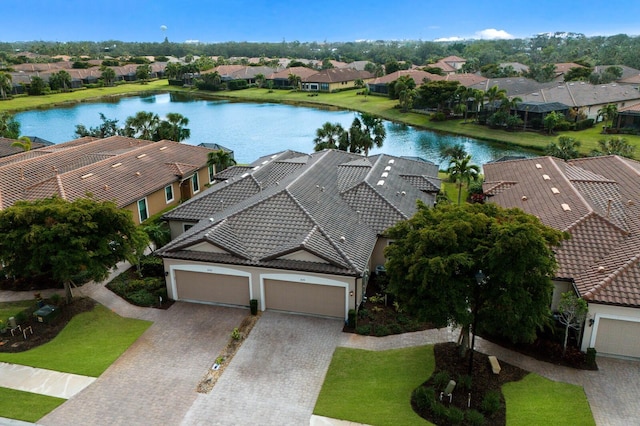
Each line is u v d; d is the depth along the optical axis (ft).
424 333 77.87
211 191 117.19
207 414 60.59
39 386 65.00
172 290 88.69
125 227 82.48
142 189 128.47
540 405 60.49
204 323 81.76
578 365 69.46
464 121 291.17
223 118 329.93
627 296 68.69
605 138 236.63
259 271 82.84
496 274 58.75
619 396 63.31
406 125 299.79
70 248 75.56
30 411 60.13
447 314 61.87
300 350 73.97
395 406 60.70
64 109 372.99
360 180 118.62
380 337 77.36
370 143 189.47
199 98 442.91
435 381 63.87
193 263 85.51
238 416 60.23
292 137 266.16
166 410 61.21
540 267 58.65
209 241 84.99
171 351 73.87
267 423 58.95
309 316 83.61
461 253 59.11
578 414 59.11
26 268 75.05
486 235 61.87
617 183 118.73
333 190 113.39
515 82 346.74
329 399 63.00
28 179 123.44
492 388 63.93
